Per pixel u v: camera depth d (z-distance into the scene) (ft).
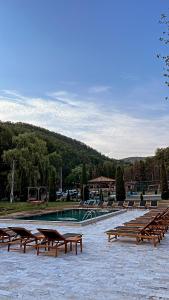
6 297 17.66
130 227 39.01
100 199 117.80
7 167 134.41
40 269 24.13
